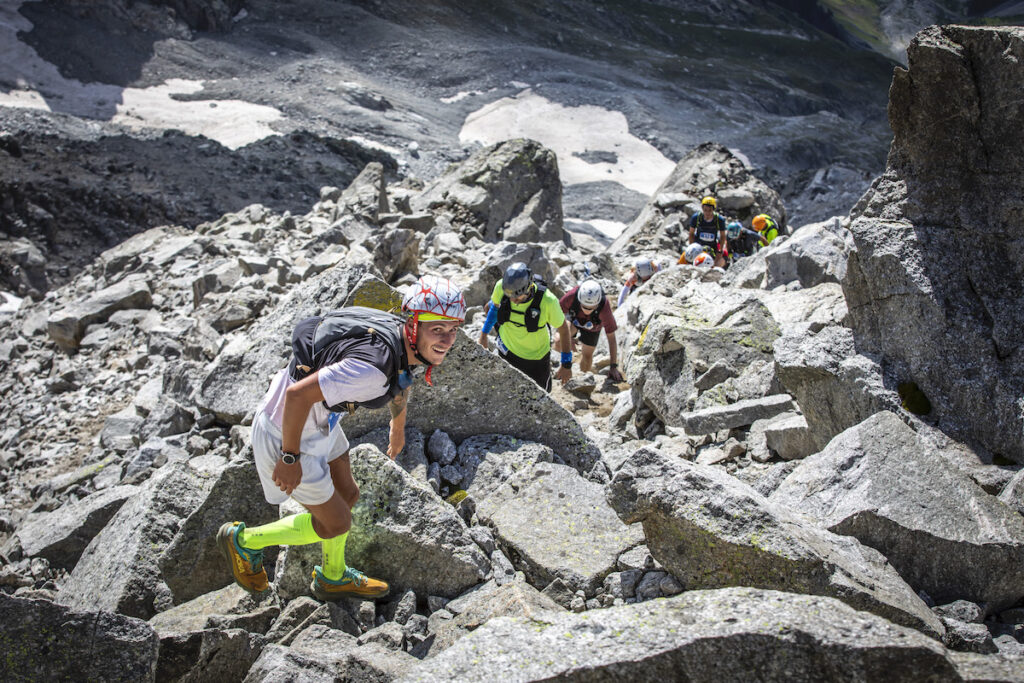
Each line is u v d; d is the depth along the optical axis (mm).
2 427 10352
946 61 4836
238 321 10539
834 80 128625
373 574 4211
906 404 4922
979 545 3650
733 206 18531
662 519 3590
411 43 105875
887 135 105625
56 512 6148
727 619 2801
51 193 36688
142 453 6816
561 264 13906
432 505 4242
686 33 135625
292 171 45750
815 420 5160
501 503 4641
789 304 7270
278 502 3785
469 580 4160
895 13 160375
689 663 2750
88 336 12273
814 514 3863
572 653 2840
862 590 3160
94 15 83688
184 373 8094
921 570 3736
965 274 4914
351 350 3232
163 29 88312
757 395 6195
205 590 4578
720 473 3715
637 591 3797
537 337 6824
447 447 5141
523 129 89312
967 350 4789
